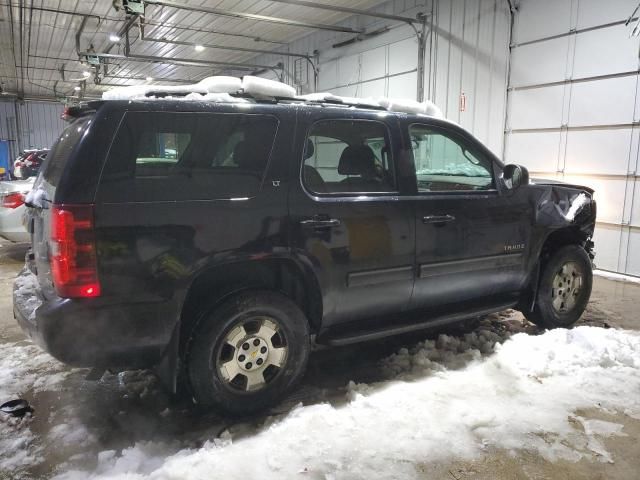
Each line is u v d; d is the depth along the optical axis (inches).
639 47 257.0
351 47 477.7
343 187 123.9
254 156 111.3
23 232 270.5
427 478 91.1
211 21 470.3
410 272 132.3
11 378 134.0
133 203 97.3
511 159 332.2
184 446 102.7
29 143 1007.6
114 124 98.0
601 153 280.1
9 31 508.7
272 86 122.9
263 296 111.5
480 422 108.4
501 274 153.3
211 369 107.2
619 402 119.0
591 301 213.9
